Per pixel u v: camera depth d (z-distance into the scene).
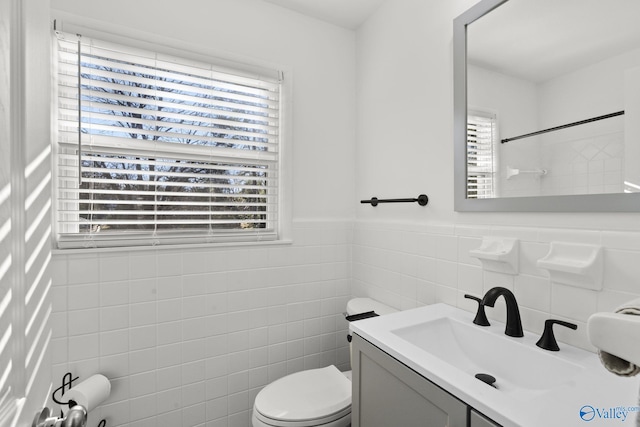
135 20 1.53
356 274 2.04
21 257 0.50
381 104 1.87
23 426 0.49
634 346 0.31
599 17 0.94
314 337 1.97
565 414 0.64
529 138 1.10
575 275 0.97
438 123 1.48
